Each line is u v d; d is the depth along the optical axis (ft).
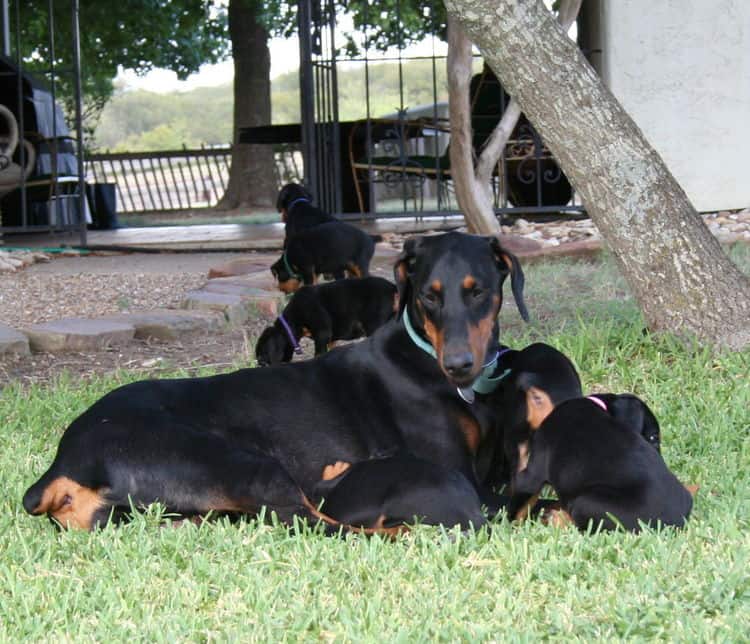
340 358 10.06
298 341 14.44
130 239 27.50
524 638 8.09
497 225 21.09
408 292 9.97
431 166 26.55
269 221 38.29
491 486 10.19
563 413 9.53
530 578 8.75
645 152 12.82
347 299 14.55
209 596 8.73
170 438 9.53
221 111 111.04
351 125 27.63
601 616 8.34
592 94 12.64
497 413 10.01
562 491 9.37
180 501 9.52
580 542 9.05
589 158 12.78
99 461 9.48
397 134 27.17
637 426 9.52
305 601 8.64
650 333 13.20
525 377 9.89
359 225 27.55
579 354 12.98
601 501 9.16
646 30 24.64
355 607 8.50
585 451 9.30
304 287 14.65
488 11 12.30
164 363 14.32
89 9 44.83
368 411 9.91
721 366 12.55
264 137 32.40
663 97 24.82
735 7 24.58
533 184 27.53
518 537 9.31
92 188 34.06
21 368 14.35
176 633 8.32
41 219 30.60
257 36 46.09
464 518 9.33
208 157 54.08
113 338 15.23
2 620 8.53
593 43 25.95
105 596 8.70
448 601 8.55
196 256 24.14
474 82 26.23
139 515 9.45
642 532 9.07
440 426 9.84
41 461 11.09
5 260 22.52
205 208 48.73
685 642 8.02
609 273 17.57
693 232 12.89
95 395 12.84
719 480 10.27
